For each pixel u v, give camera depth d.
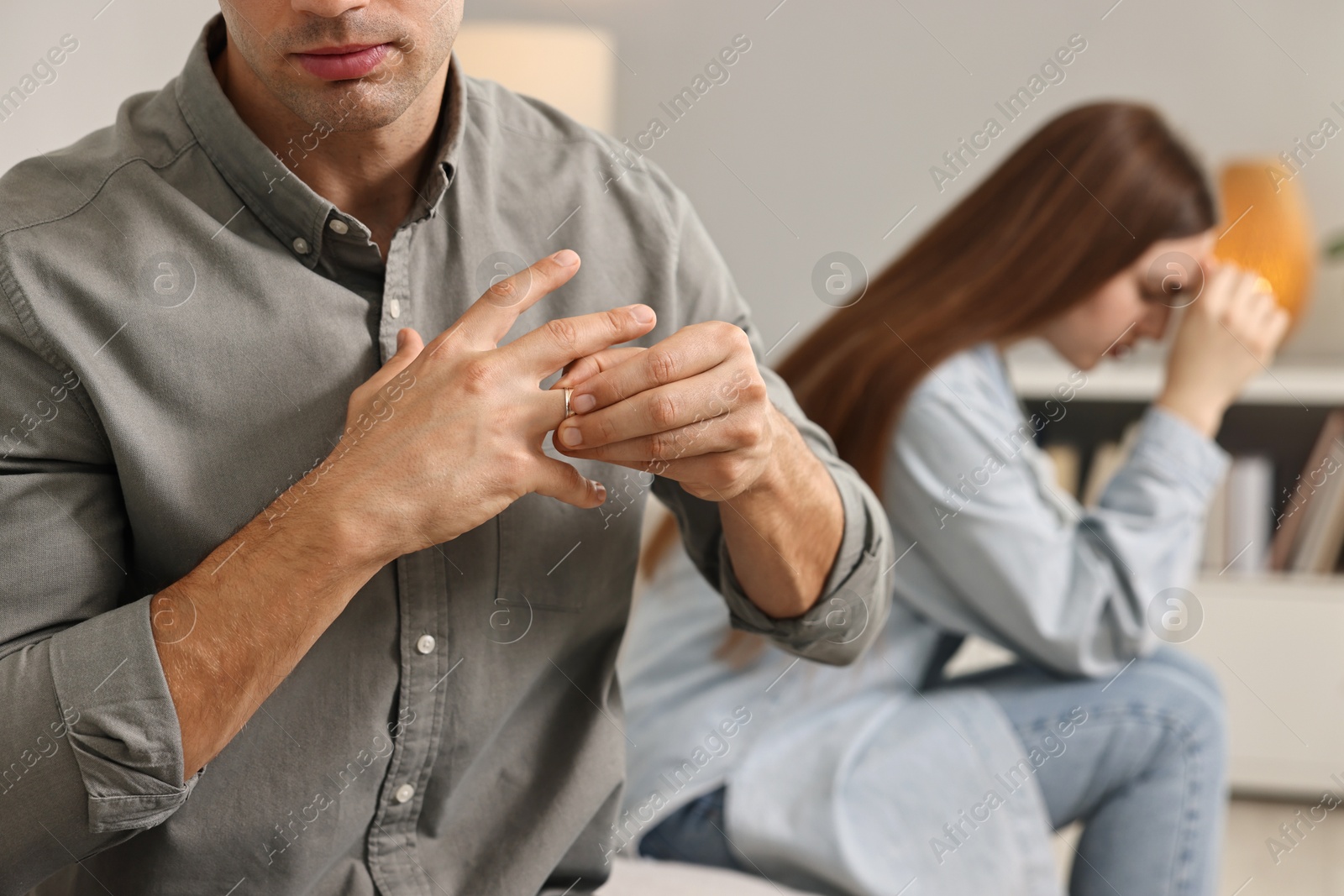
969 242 1.50
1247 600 1.82
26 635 0.51
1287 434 1.85
